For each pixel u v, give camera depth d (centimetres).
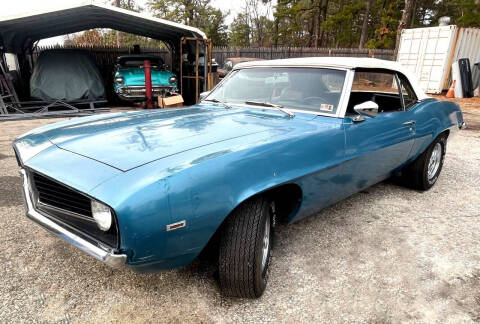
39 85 1007
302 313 214
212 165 187
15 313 207
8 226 310
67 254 270
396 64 369
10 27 961
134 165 183
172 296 226
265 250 230
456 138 717
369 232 318
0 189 395
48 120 854
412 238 309
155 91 1039
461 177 480
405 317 213
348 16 3083
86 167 187
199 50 1141
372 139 297
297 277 249
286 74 321
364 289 238
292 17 3606
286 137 233
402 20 1477
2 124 794
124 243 167
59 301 218
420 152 388
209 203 183
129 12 953
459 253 286
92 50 1416
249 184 199
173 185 172
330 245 294
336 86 289
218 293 230
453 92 1276
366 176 310
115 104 1173
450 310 220
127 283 238
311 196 254
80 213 195
